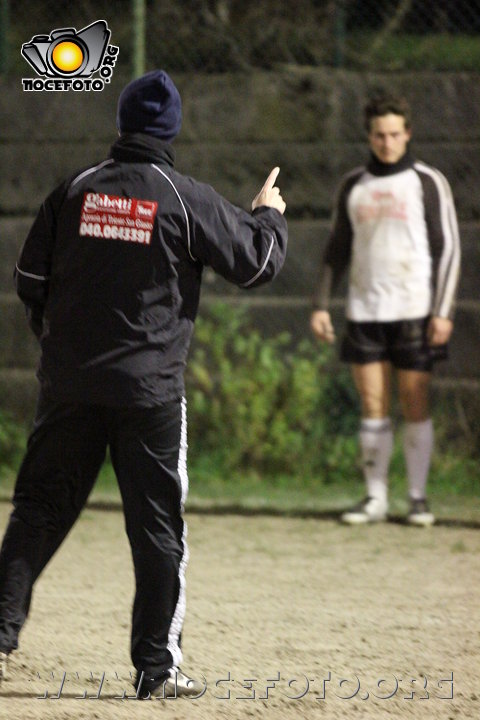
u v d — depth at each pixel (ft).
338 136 112.57
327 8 117.60
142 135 43.37
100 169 43.45
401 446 100.78
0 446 105.81
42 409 44.39
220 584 65.87
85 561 71.92
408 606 61.26
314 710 43.73
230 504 90.99
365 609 60.49
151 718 42.01
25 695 45.09
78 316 42.88
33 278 44.27
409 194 81.10
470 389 102.47
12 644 43.78
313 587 65.36
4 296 111.75
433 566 71.10
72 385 43.06
